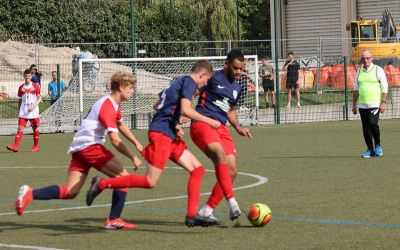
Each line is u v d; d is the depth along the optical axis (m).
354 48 60.38
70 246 11.15
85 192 17.22
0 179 19.89
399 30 64.50
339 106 43.28
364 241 11.07
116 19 71.38
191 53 54.41
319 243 11.00
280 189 16.89
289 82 43.16
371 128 23.20
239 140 30.62
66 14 71.06
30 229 12.64
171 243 11.27
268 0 94.94
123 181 11.98
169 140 12.09
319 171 20.05
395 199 15.07
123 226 12.51
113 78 12.16
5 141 33.28
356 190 16.42
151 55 55.84
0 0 70.19
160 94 12.34
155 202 15.48
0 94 50.56
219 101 13.03
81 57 43.75
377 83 23.00
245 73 38.88
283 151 25.83
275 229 12.20
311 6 73.31
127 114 37.72
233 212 12.37
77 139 12.10
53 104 37.66
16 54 62.00
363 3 71.62
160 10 70.69
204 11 77.62
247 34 95.19
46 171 21.66
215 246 10.96
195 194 12.38
